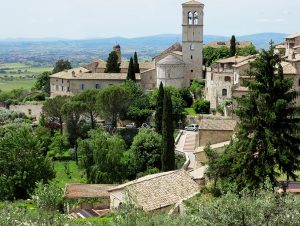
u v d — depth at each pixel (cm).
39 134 13012
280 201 2889
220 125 8231
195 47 16100
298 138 4900
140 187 5622
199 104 13825
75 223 3506
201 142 8181
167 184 5778
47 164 8406
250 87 4956
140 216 3017
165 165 9250
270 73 4938
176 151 10400
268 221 2775
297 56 11531
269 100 4897
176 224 2916
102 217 5212
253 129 4916
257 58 5016
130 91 13838
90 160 9844
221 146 7300
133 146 10256
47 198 4506
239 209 2784
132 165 10038
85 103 13262
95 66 19500
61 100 14100
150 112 13575
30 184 7994
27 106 16162
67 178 10662
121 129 12925
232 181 4950
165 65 15512
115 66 18162
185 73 16100
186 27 16050
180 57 16150
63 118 13175
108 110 13275
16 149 8212
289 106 5097
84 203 6706
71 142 13038
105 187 7275
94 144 9569
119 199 5812
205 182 6234
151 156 10106
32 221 3316
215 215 2828
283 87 4894
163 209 5291
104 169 9375
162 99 11769
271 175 4716
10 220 3216
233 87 11212
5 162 8138
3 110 16012
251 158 4819
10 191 7844
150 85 16450
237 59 13300
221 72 13075
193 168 8362
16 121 14838
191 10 16000
